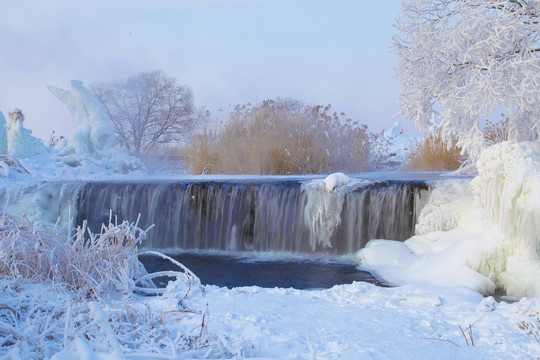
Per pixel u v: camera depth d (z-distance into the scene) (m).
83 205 10.16
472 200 8.31
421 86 8.91
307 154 15.51
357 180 9.69
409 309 3.96
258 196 9.72
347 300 4.24
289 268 7.92
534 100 7.98
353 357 2.91
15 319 3.49
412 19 8.73
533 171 5.77
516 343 3.17
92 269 4.70
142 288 4.82
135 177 12.84
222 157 15.88
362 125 16.69
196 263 8.40
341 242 9.32
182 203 10.02
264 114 16.03
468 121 8.93
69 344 3.02
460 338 3.28
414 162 17.75
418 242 8.05
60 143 17.58
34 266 4.68
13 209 9.88
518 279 6.00
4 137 15.20
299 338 3.22
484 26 7.99
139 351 2.92
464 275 6.29
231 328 3.46
